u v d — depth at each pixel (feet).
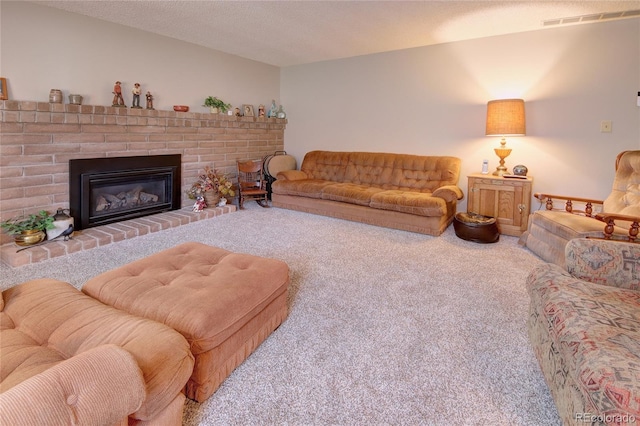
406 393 4.77
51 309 4.23
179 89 14.24
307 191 14.97
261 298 5.49
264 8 10.55
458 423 4.28
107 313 4.17
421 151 15.08
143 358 3.38
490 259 10.00
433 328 6.39
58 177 10.72
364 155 15.97
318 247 10.81
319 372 5.15
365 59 16.05
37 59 10.27
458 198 12.43
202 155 15.30
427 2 9.91
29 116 9.82
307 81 18.12
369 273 8.88
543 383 4.97
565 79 11.87
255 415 4.35
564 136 12.09
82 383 2.46
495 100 12.14
